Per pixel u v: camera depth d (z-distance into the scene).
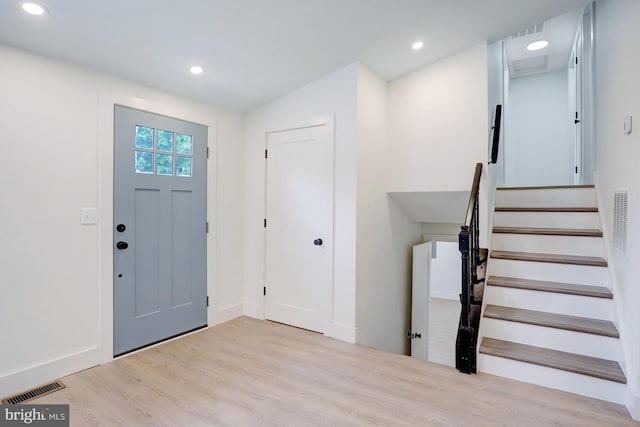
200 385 2.19
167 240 2.92
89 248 2.42
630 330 1.94
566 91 4.97
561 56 4.57
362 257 3.00
